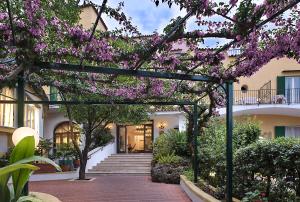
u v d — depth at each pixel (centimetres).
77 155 1571
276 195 588
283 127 1869
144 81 852
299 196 567
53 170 1448
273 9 396
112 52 519
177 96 959
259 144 616
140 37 506
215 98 881
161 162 1320
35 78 761
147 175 1603
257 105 1786
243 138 957
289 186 572
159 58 564
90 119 1372
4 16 438
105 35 500
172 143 1492
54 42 507
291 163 551
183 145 1461
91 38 482
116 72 562
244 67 578
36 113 1761
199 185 871
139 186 1139
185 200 857
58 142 2133
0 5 434
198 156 1011
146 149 2228
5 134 1295
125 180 1347
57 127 2150
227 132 634
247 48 503
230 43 495
